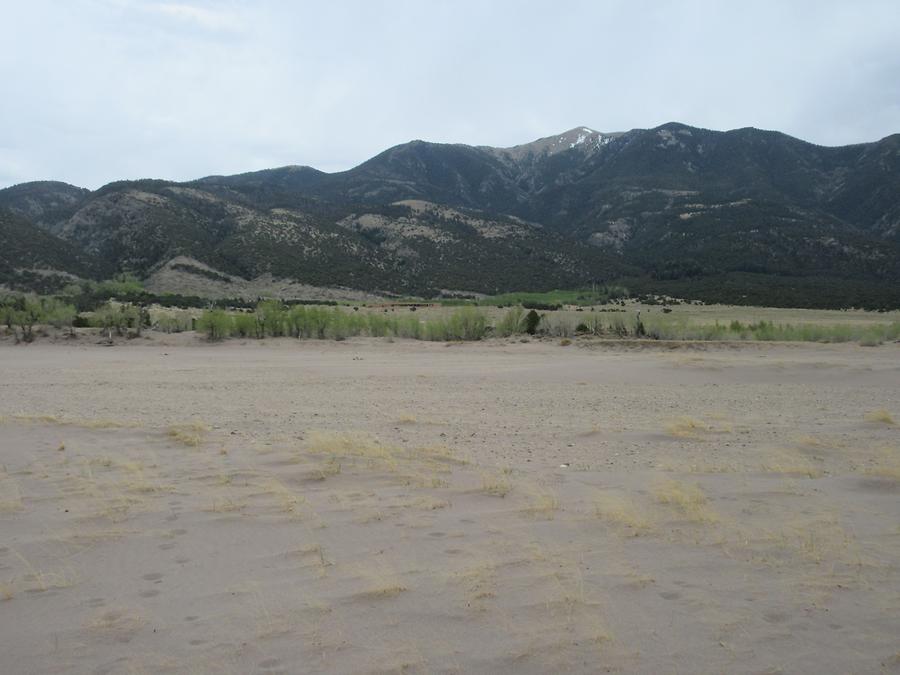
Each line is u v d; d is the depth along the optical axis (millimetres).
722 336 34688
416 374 20531
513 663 3182
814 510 5609
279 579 4172
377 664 3172
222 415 11609
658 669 3131
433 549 4672
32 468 7156
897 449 8359
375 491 6203
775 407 13188
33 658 3275
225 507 5652
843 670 3131
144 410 12312
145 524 5266
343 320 37750
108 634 3496
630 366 21562
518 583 4066
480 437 9398
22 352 32000
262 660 3223
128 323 40594
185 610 3764
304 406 13047
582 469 7250
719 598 3875
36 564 4469
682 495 5848
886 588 4027
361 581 4105
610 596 3895
